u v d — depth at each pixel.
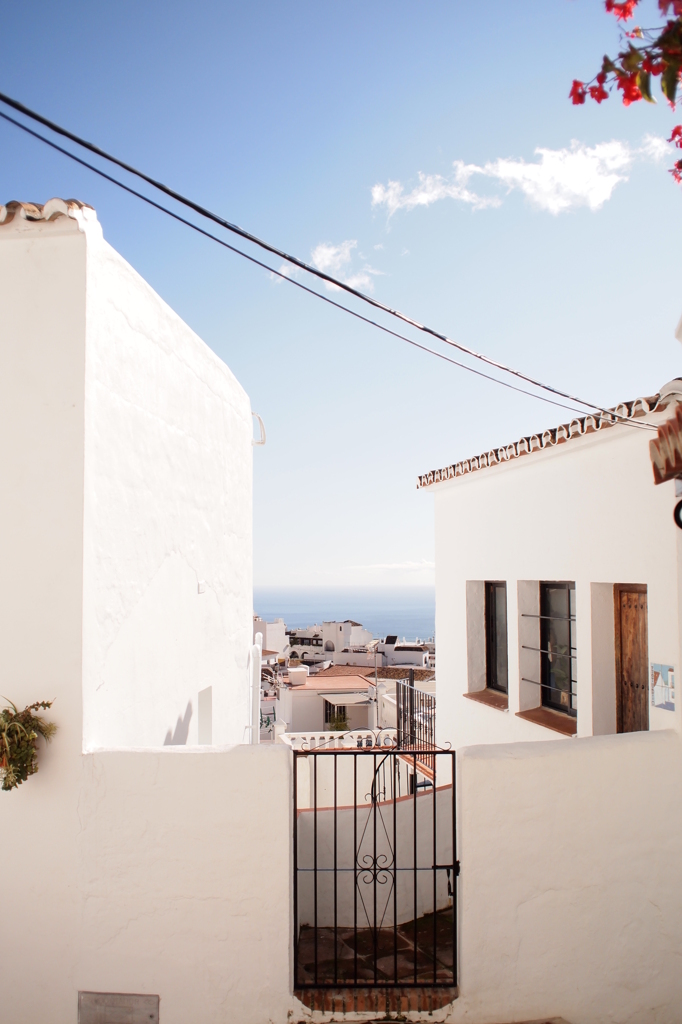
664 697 4.93
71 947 3.74
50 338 3.87
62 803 3.76
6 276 3.90
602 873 3.92
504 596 8.25
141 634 4.75
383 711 23.44
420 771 9.32
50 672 3.77
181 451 5.71
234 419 7.71
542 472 6.82
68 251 3.89
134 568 4.62
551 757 3.93
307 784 8.48
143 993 3.71
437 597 9.49
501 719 7.61
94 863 3.74
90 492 3.91
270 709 26.22
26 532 3.82
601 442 5.81
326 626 69.38
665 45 1.82
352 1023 3.72
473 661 8.55
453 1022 3.76
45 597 3.79
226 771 3.78
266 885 3.74
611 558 5.69
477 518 8.27
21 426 3.85
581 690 6.08
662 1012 3.91
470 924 3.81
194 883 3.74
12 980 3.75
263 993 3.71
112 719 4.21
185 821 3.76
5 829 3.77
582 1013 3.84
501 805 3.87
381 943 4.58
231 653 7.50
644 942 3.93
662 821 4.01
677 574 4.13
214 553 6.79
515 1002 3.81
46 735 3.72
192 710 5.97
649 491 5.25
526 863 3.87
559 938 3.86
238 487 7.88
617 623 6.01
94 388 3.98
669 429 3.32
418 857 5.17
